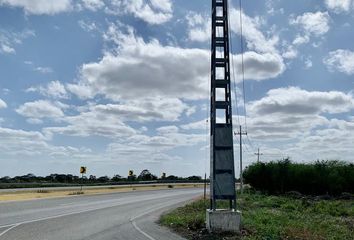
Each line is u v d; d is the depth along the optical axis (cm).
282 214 2778
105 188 7681
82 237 1645
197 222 2052
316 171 5709
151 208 3400
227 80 1953
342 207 3478
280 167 5962
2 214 2561
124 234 1766
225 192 1912
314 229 2095
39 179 9588
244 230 1889
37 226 1977
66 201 4000
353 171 5628
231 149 1927
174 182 11419
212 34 1978
